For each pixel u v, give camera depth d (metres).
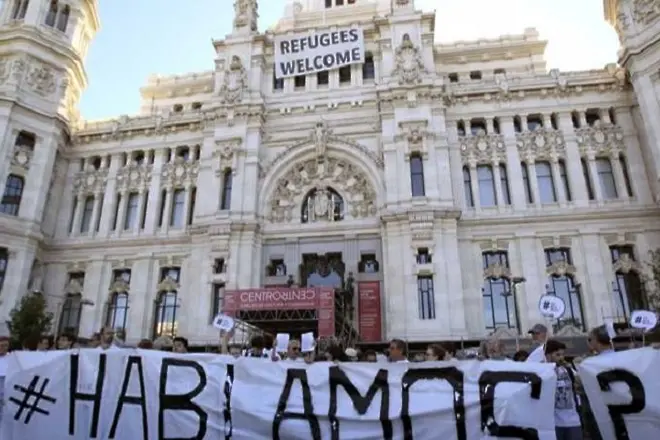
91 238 42.25
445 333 32.66
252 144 40.88
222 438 10.63
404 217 35.88
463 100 40.56
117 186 44.16
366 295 35.66
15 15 44.34
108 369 11.34
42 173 41.22
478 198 37.88
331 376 10.91
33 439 10.90
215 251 37.59
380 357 18.97
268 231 38.97
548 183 38.16
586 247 35.16
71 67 45.19
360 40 43.22
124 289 40.41
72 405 11.09
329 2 54.16
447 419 10.12
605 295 33.59
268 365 11.20
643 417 9.55
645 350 9.98
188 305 38.34
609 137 37.94
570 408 10.07
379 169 38.88
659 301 30.09
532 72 48.81
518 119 40.16
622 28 37.81
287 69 43.62
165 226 41.56
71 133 45.75
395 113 39.34
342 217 39.25
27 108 41.25
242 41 44.91
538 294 34.53
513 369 10.25
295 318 31.19
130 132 45.38
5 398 11.20
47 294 40.97
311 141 40.88
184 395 10.99
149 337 38.44
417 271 34.41
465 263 35.91
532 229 36.28
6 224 38.41
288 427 10.53
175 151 44.25
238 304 30.62
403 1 43.94
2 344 12.37
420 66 40.47
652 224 34.91
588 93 39.28
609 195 37.03
